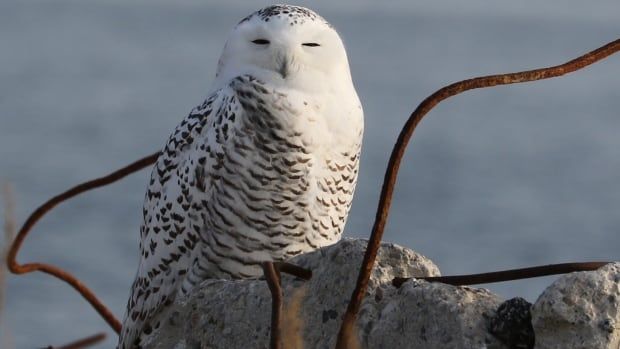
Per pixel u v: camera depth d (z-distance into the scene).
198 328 3.81
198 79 68.12
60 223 24.81
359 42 111.00
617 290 3.15
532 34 134.25
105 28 118.81
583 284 3.16
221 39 110.44
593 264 3.35
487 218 28.19
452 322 3.31
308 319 3.62
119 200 28.09
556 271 3.38
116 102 52.94
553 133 47.41
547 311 3.17
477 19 171.25
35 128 41.97
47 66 71.88
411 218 27.62
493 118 51.94
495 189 33.09
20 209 25.95
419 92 59.59
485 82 3.41
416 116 3.31
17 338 15.12
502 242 25.27
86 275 19.81
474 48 105.62
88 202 27.56
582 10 196.12
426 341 3.36
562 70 3.49
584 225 27.52
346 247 3.60
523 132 47.53
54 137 39.59
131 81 64.31
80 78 64.81
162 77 68.56
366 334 3.49
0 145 36.72
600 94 63.97
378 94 57.41
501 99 60.69
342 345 3.29
